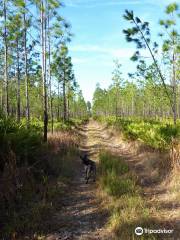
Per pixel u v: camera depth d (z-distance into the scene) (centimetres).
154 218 629
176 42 1286
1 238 571
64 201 804
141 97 4097
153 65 1444
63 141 1614
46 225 638
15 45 1780
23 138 926
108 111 6825
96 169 1116
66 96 3272
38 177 906
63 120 2939
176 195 768
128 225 594
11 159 791
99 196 815
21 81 2553
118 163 1160
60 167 1098
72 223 657
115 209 678
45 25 1467
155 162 1109
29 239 574
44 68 1450
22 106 4194
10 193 712
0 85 2744
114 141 2117
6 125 907
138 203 708
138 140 1559
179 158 975
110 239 570
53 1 1394
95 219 676
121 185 847
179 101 3228
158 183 930
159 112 4347
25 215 662
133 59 1274
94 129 3650
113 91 4203
